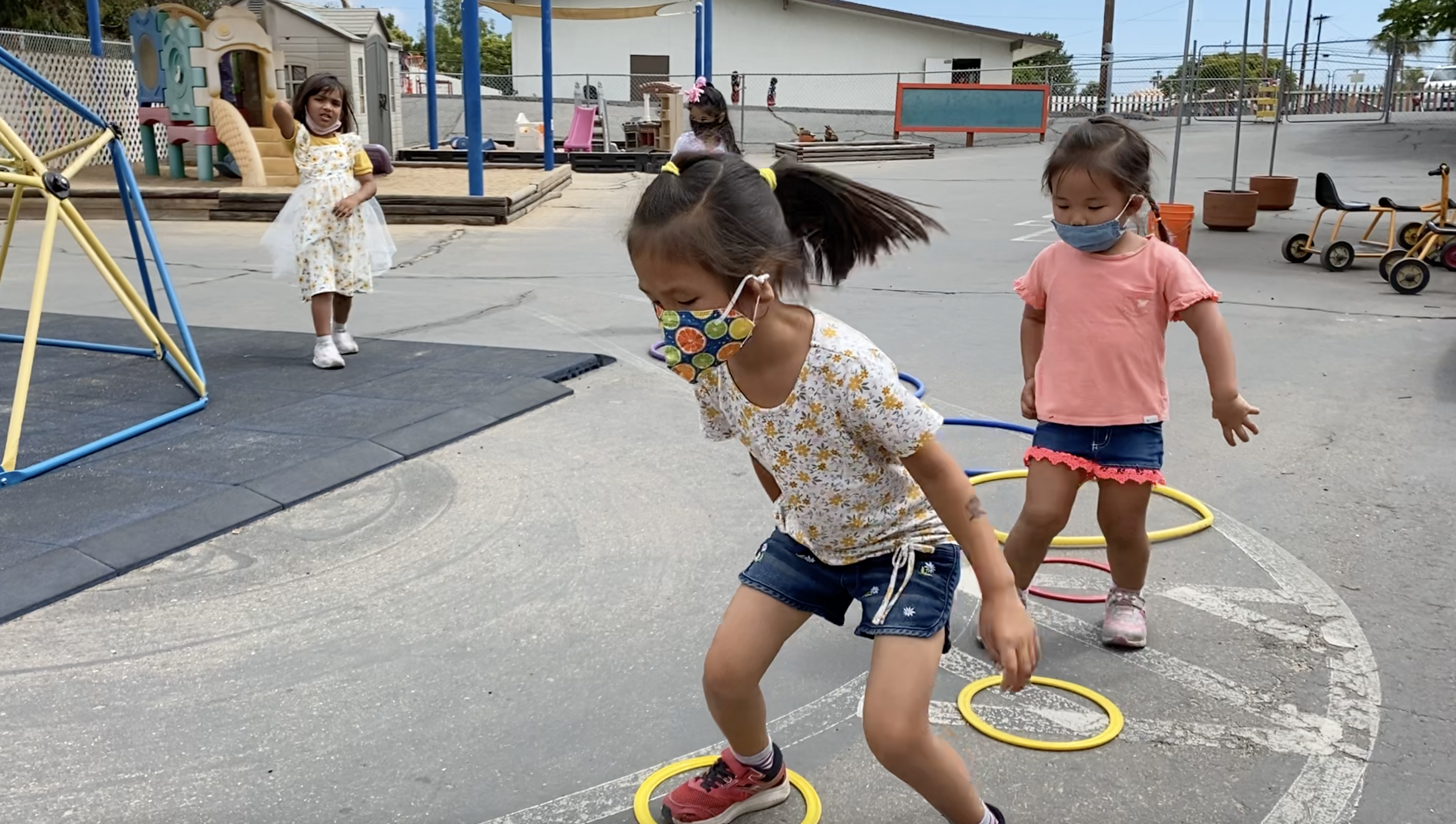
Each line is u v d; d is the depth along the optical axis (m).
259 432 5.11
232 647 3.25
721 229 1.94
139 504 4.20
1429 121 28.36
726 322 2.00
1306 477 4.69
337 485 4.51
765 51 34.84
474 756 2.75
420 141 30.98
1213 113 32.47
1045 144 26.69
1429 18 19.56
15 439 4.51
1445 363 6.52
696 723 2.90
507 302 8.65
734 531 4.12
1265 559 3.90
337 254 6.36
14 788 2.60
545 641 3.31
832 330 2.11
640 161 21.28
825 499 2.20
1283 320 7.76
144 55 16.28
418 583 3.68
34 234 12.75
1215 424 5.41
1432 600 3.57
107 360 6.59
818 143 24.94
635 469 4.77
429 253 11.41
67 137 19.11
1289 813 2.53
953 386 6.18
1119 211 3.06
